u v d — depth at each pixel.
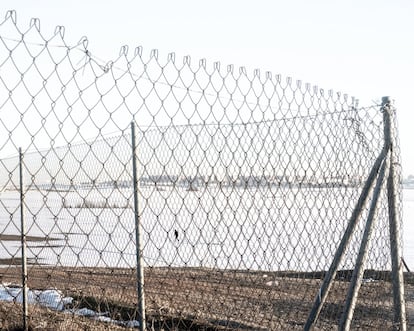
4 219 21.81
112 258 10.45
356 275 4.04
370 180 4.14
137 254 3.49
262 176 3.74
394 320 4.43
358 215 4.05
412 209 61.12
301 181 4.02
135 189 3.31
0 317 4.46
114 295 4.75
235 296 5.11
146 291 4.84
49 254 11.00
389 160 4.18
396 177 4.33
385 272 5.21
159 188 3.39
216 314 4.98
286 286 5.31
